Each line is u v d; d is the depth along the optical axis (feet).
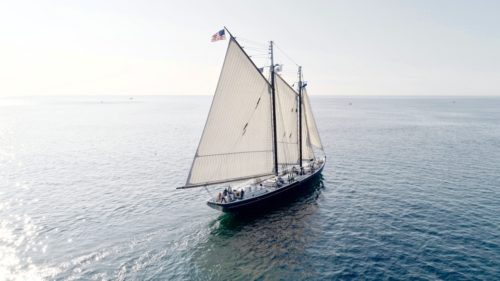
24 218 115.65
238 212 116.78
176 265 84.53
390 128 396.16
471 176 165.58
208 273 81.00
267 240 98.78
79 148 266.16
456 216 112.98
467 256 86.02
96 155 236.43
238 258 88.33
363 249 91.81
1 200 135.95
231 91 109.91
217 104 107.14
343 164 200.13
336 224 109.60
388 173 176.14
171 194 143.95
